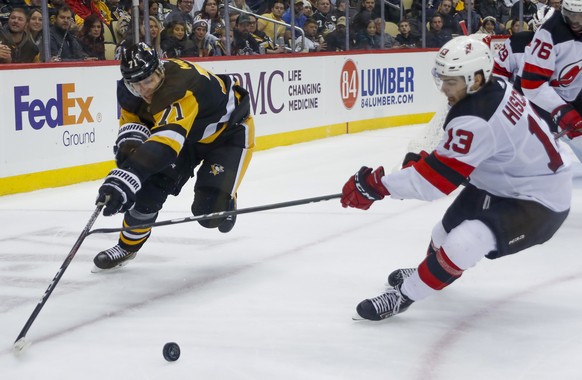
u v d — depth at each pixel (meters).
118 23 13.93
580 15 8.85
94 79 12.52
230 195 7.07
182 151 7.04
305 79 16.78
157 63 6.20
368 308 5.82
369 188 5.63
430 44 20.77
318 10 17.94
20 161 11.52
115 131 12.98
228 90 6.95
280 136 16.20
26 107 11.52
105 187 6.06
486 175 5.55
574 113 9.07
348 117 18.17
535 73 9.21
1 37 11.53
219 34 15.45
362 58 18.47
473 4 21.84
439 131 10.27
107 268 7.41
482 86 5.24
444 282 5.59
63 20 12.58
